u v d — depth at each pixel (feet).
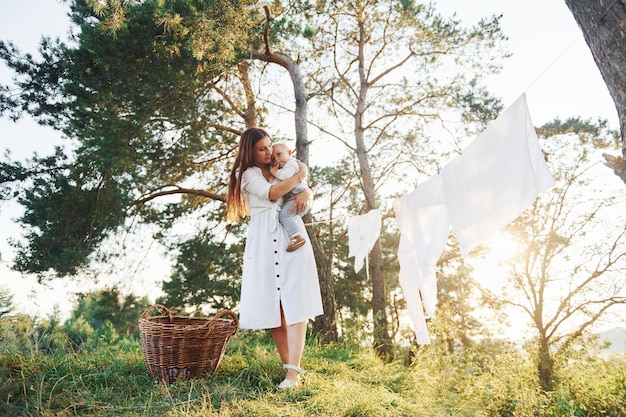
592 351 36.99
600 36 8.21
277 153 12.71
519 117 7.45
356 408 9.95
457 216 8.79
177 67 23.47
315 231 32.99
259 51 30.71
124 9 21.43
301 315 11.04
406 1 33.42
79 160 24.73
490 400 17.58
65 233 25.38
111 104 23.39
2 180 25.45
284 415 9.30
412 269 11.72
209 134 30.66
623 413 18.72
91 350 14.70
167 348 11.25
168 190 32.09
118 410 9.50
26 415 8.77
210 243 37.47
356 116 38.86
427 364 19.92
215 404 9.81
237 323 12.46
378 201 41.70
